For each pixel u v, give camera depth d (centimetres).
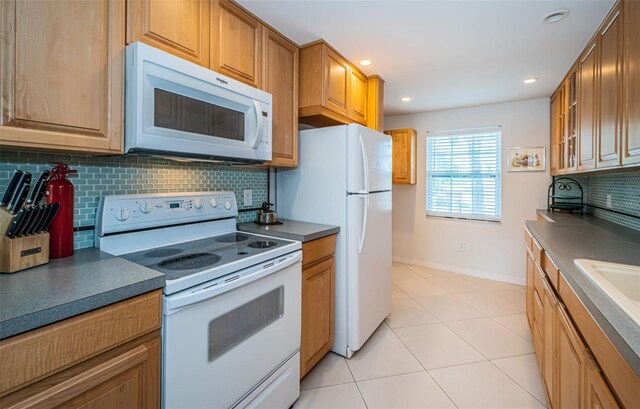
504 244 367
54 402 74
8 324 67
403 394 174
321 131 214
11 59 88
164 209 153
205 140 137
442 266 408
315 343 189
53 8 97
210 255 137
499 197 368
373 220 226
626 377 70
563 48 213
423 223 420
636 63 133
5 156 112
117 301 88
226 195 188
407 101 354
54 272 101
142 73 113
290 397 159
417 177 421
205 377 113
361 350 219
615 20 156
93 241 136
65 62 100
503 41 204
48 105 96
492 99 345
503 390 177
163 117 121
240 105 154
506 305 295
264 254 140
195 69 130
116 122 113
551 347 147
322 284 194
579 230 205
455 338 235
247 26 169
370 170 221
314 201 218
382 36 198
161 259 130
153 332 98
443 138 401
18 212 99
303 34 195
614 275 119
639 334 71
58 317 75
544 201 343
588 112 198
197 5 142
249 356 132
